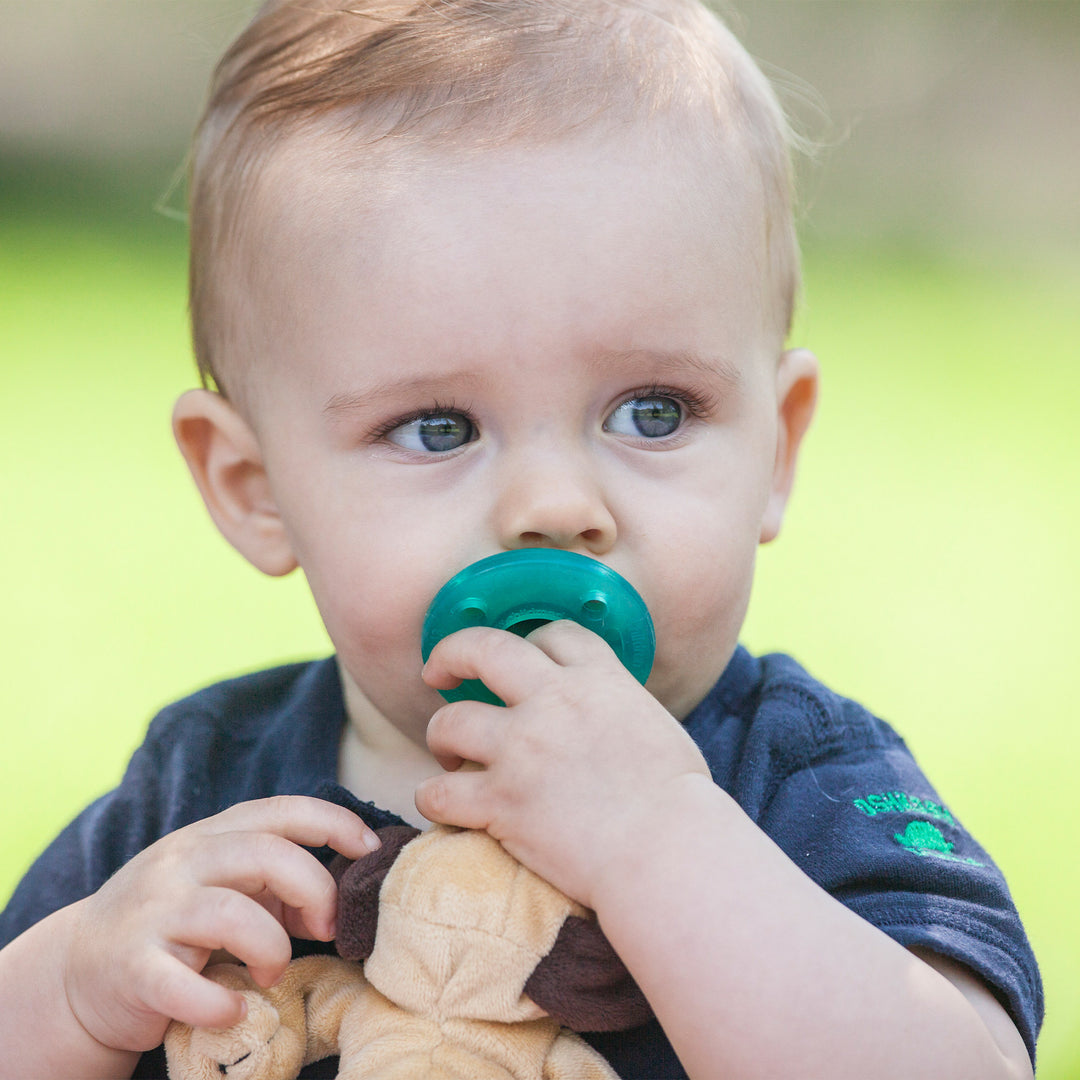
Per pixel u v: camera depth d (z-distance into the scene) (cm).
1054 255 993
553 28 189
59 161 1092
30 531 540
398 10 196
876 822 173
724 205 179
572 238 167
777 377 196
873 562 521
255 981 155
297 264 178
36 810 340
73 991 162
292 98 186
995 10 1138
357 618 174
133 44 1156
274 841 158
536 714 150
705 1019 139
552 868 145
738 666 199
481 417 169
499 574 158
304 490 180
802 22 1114
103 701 402
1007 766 375
